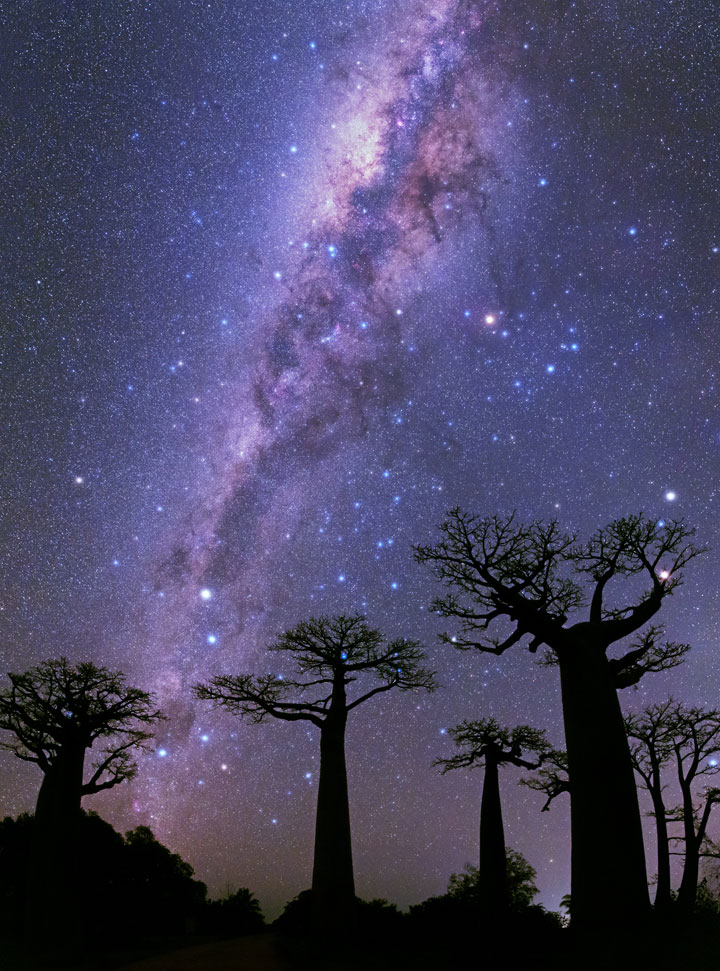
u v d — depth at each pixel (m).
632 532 16.25
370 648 20.97
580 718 15.04
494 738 19.08
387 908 21.16
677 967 12.65
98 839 24.47
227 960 16.36
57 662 20.89
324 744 19.88
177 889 24.38
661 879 17.88
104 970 16.55
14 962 17.38
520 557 16.50
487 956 15.06
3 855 22.19
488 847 18.12
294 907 22.55
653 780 19.19
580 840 14.31
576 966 13.19
